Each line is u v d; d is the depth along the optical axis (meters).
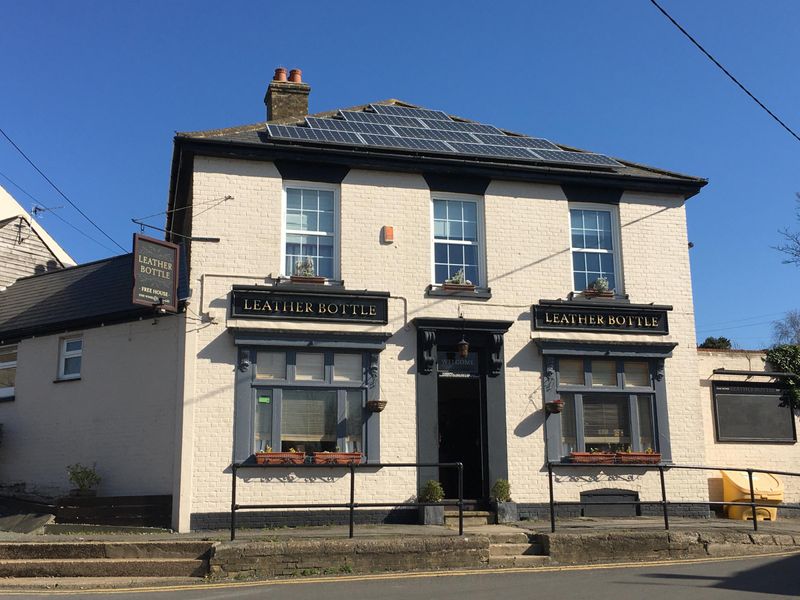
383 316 15.51
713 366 17.72
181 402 14.37
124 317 15.75
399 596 9.77
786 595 9.74
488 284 16.22
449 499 15.58
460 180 16.56
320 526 14.36
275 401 14.77
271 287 15.01
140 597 9.90
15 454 16.83
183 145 15.20
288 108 19.25
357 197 16.02
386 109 19.95
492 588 10.27
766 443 17.59
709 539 13.02
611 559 12.49
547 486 15.59
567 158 17.38
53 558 11.62
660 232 17.33
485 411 15.66
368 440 14.95
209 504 14.12
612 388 16.31
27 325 17.28
